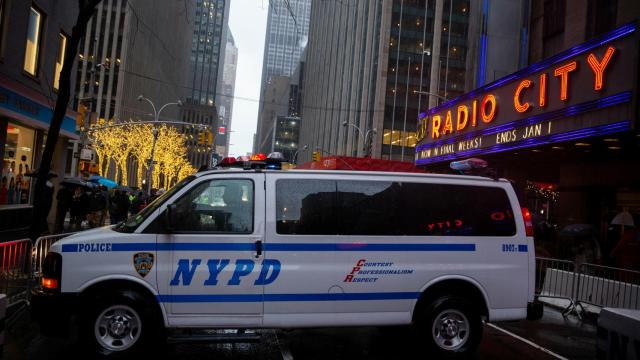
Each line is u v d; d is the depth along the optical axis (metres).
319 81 101.25
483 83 23.05
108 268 5.37
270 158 6.11
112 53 66.25
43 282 5.38
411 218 6.08
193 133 119.50
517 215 6.44
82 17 9.38
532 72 14.14
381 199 6.05
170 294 5.43
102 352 5.29
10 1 14.40
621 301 8.88
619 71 11.00
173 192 5.69
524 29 20.80
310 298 5.68
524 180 19.20
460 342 6.07
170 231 5.43
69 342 5.99
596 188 15.62
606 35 11.41
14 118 15.19
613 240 14.71
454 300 6.02
